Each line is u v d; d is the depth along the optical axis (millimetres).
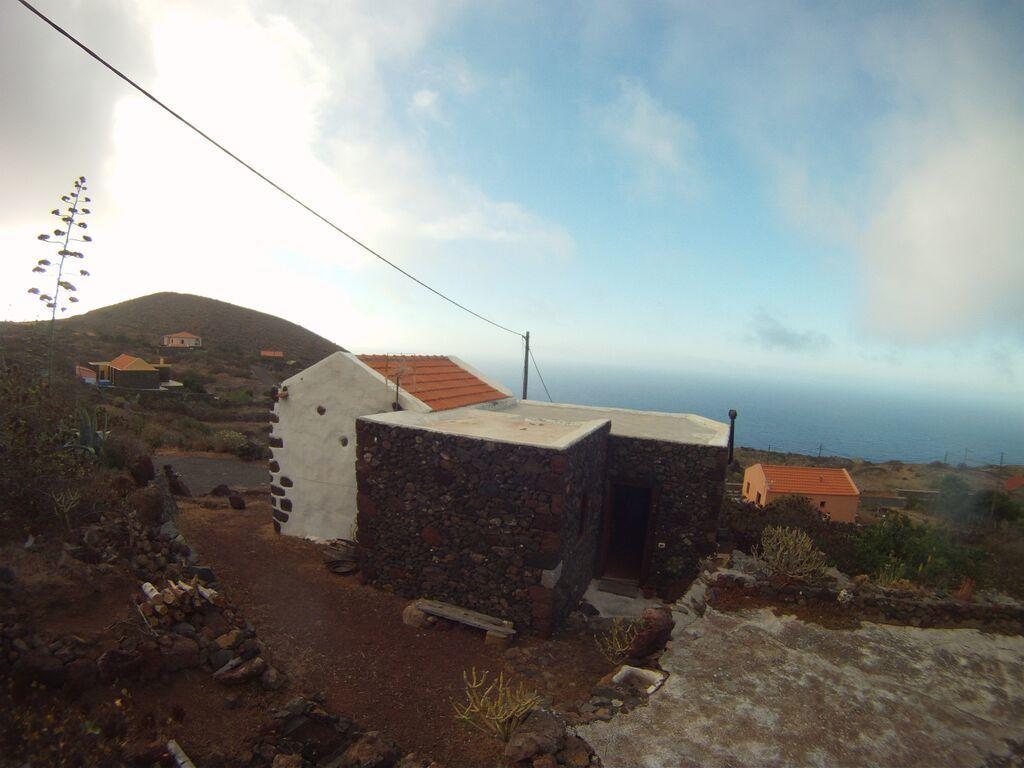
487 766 5445
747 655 7332
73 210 8648
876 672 7047
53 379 11219
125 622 5832
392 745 5680
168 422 26781
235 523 12719
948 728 6043
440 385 13539
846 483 26812
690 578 11273
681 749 5539
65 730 4516
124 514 8023
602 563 11781
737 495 31016
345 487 11648
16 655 4871
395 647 8117
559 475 8469
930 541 11945
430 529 9461
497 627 8570
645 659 7410
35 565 6008
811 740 5758
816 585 8781
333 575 10391
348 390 11672
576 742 5555
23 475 6820
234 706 5691
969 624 8289
